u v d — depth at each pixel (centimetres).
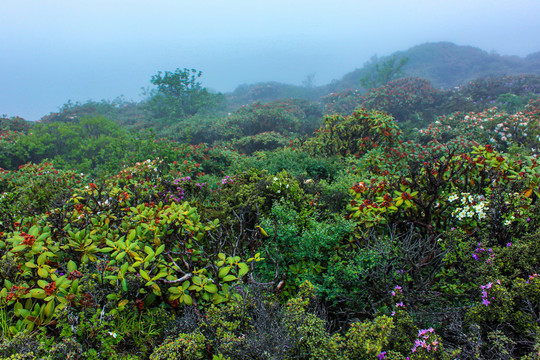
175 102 1959
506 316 217
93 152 1052
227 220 400
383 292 277
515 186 351
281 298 314
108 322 224
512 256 262
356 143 846
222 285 276
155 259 276
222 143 1334
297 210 438
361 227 368
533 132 830
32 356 178
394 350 212
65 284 231
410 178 392
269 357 198
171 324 248
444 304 270
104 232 300
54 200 446
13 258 249
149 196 418
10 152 935
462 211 327
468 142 742
